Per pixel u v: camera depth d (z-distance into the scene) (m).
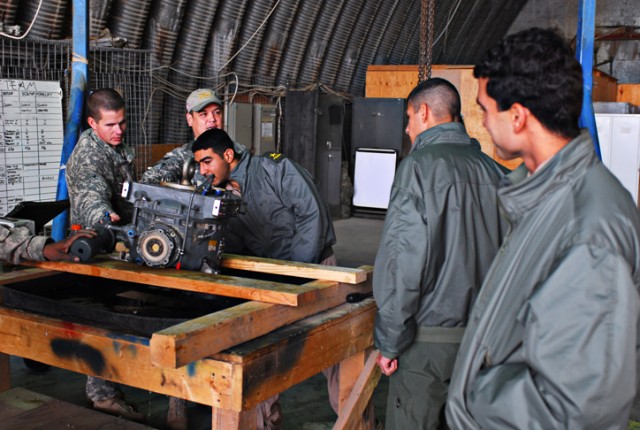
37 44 5.01
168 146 6.80
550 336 1.18
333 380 2.85
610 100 10.96
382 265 2.15
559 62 1.26
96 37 5.87
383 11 10.18
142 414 3.23
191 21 7.09
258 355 1.86
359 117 9.68
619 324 1.14
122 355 1.96
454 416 1.39
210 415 3.35
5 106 4.50
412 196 2.13
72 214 2.97
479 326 1.36
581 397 1.15
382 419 3.44
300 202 2.86
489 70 1.33
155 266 2.26
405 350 2.22
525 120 1.30
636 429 3.23
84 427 2.63
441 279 2.15
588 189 1.25
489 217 2.20
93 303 2.45
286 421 3.35
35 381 3.69
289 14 8.38
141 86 6.27
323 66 9.62
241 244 2.99
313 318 2.19
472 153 2.26
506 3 13.42
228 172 2.78
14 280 2.51
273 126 8.50
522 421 1.22
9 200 4.57
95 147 2.96
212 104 3.44
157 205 2.24
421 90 2.38
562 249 1.23
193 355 1.73
